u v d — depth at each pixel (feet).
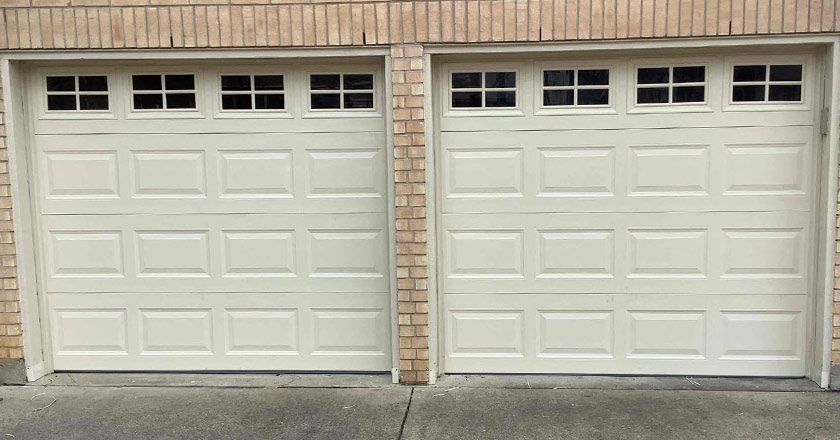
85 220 15.07
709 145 14.19
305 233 14.93
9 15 13.83
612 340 14.90
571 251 14.70
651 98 14.24
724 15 13.08
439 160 14.55
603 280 14.73
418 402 13.65
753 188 14.23
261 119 14.67
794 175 14.10
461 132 14.51
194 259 15.14
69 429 12.66
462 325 15.06
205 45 13.74
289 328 15.24
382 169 14.64
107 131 14.82
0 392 14.46
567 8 13.34
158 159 14.88
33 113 14.78
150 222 15.06
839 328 13.71
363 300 15.05
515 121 14.43
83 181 14.97
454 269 14.89
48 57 13.99
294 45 13.70
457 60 14.24
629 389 14.19
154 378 15.20
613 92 14.25
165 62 14.37
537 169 14.52
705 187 14.32
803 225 14.19
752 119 14.05
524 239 14.73
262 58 13.97
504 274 14.88
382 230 14.82
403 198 14.01
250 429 12.57
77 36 13.80
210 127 14.74
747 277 14.47
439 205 14.65
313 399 13.88
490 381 14.75
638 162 14.35
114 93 14.74
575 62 14.21
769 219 14.25
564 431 12.26
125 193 14.99
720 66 13.97
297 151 14.71
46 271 15.24
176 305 15.28
